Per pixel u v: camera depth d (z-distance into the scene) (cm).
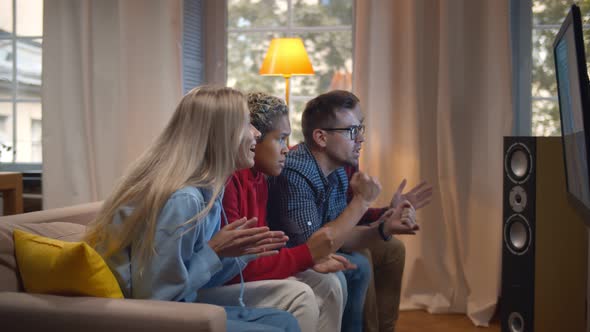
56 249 165
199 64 405
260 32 407
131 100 382
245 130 176
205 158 172
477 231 350
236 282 203
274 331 162
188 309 148
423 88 357
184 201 161
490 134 346
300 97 403
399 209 253
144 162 171
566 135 216
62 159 401
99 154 394
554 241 270
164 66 378
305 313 193
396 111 357
